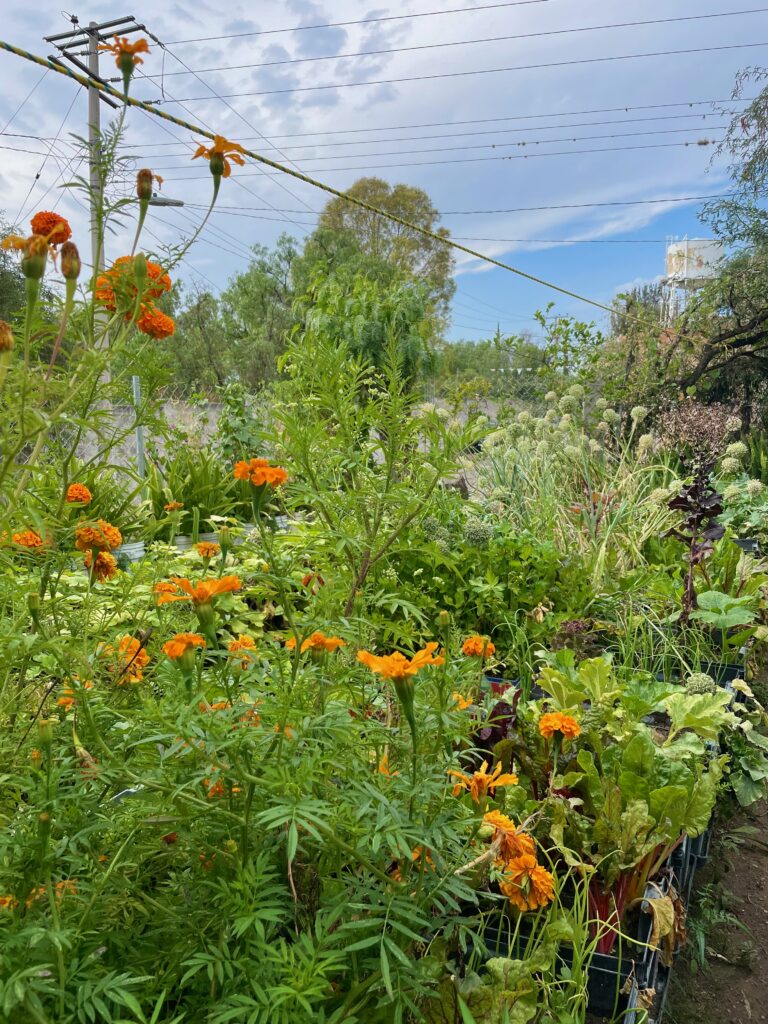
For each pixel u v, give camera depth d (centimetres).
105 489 339
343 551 194
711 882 264
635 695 267
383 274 2989
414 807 118
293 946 97
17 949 90
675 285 1439
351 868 125
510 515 548
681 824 204
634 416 646
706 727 251
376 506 203
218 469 540
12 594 139
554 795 198
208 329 2456
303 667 127
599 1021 172
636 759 218
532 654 347
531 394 1243
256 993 93
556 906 161
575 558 423
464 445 203
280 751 107
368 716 160
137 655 147
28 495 135
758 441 1091
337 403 205
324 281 685
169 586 153
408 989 114
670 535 503
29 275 113
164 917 110
